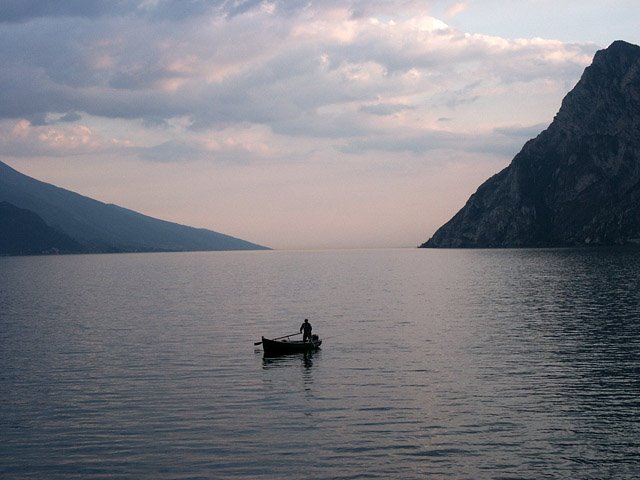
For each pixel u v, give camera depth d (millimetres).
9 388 41094
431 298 98250
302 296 107188
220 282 151875
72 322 75312
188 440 30797
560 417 33406
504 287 114625
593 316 70125
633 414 33719
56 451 29656
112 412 35406
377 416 34094
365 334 61750
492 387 39500
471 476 26547
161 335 63250
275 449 29531
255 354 52062
